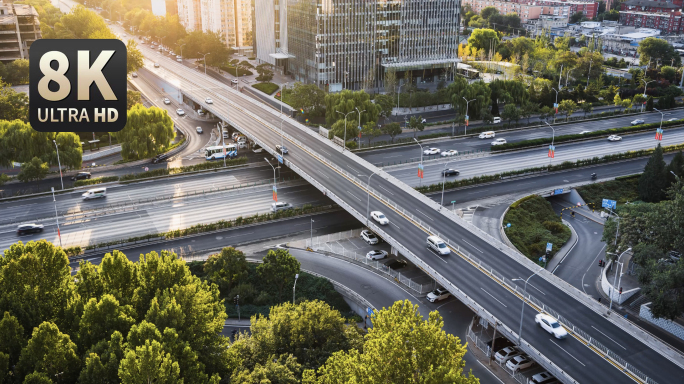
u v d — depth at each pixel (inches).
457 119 6737.2
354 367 2007.9
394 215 4288.9
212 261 3784.5
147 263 2647.6
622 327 2984.7
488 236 3929.6
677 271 3105.3
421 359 1952.5
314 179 4911.4
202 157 6235.2
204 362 2379.4
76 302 2390.5
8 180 5339.6
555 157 6087.6
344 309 3767.2
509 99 7524.6
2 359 2018.9
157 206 4992.6
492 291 3294.8
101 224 4635.8
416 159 5979.3
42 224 4606.3
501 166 5816.9
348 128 6082.7
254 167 5954.7
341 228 4687.5
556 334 2871.6
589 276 4062.5
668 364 2706.7
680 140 6619.1
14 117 6589.6
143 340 2101.4
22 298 2345.0
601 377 2610.7
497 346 3164.4
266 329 2704.2
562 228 4712.1
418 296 3727.9
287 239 4490.7
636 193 5315.0
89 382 2030.0
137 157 6102.4
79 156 5447.8
